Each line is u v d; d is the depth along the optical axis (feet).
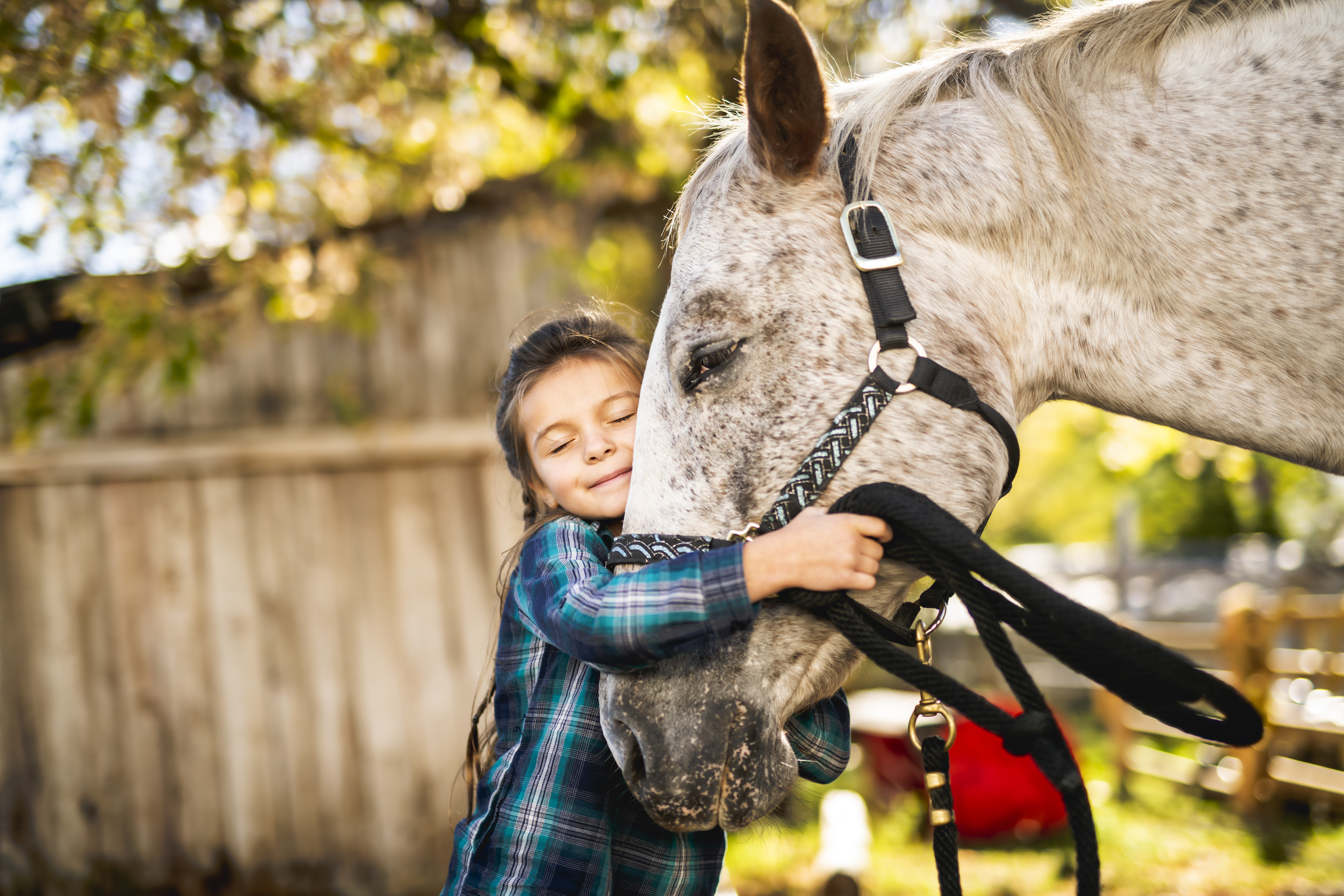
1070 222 4.12
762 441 3.80
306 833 14.43
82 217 11.50
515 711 4.30
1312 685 16.99
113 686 14.25
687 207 4.29
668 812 3.59
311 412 14.85
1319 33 4.16
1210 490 50.16
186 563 14.51
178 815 14.24
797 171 3.95
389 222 14.71
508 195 14.90
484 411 15.23
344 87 13.71
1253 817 13.83
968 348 3.89
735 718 3.67
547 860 3.83
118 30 10.98
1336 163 3.99
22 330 11.75
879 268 3.82
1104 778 16.69
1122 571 39.42
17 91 10.56
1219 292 4.06
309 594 14.74
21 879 13.82
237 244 13.08
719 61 14.14
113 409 14.35
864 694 21.21
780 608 3.82
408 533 14.97
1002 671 3.32
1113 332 4.17
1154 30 4.32
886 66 14.11
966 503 3.77
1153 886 11.09
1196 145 4.11
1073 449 59.21
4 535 14.07
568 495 4.35
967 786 13.80
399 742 14.71
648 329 7.88
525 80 14.38
